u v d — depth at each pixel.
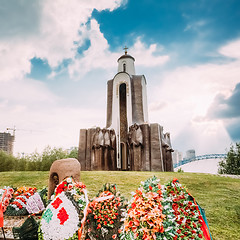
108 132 21.25
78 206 2.67
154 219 2.56
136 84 24.69
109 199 3.42
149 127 20.27
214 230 5.61
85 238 3.38
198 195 9.10
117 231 3.26
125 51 29.80
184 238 2.70
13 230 3.48
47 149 28.69
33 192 4.89
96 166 20.19
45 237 2.39
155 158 18.88
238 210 7.17
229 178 12.59
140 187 2.92
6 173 15.06
